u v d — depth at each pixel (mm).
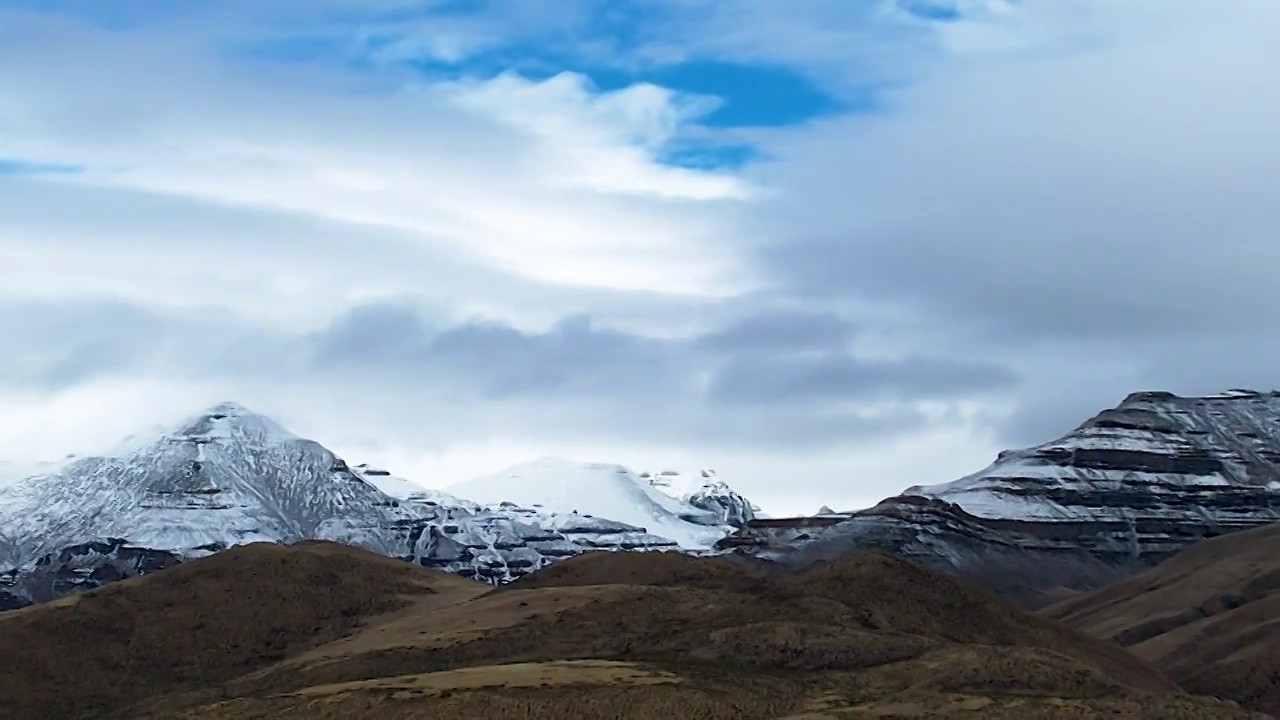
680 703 160625
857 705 162625
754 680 172875
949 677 170000
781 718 156375
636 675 172125
